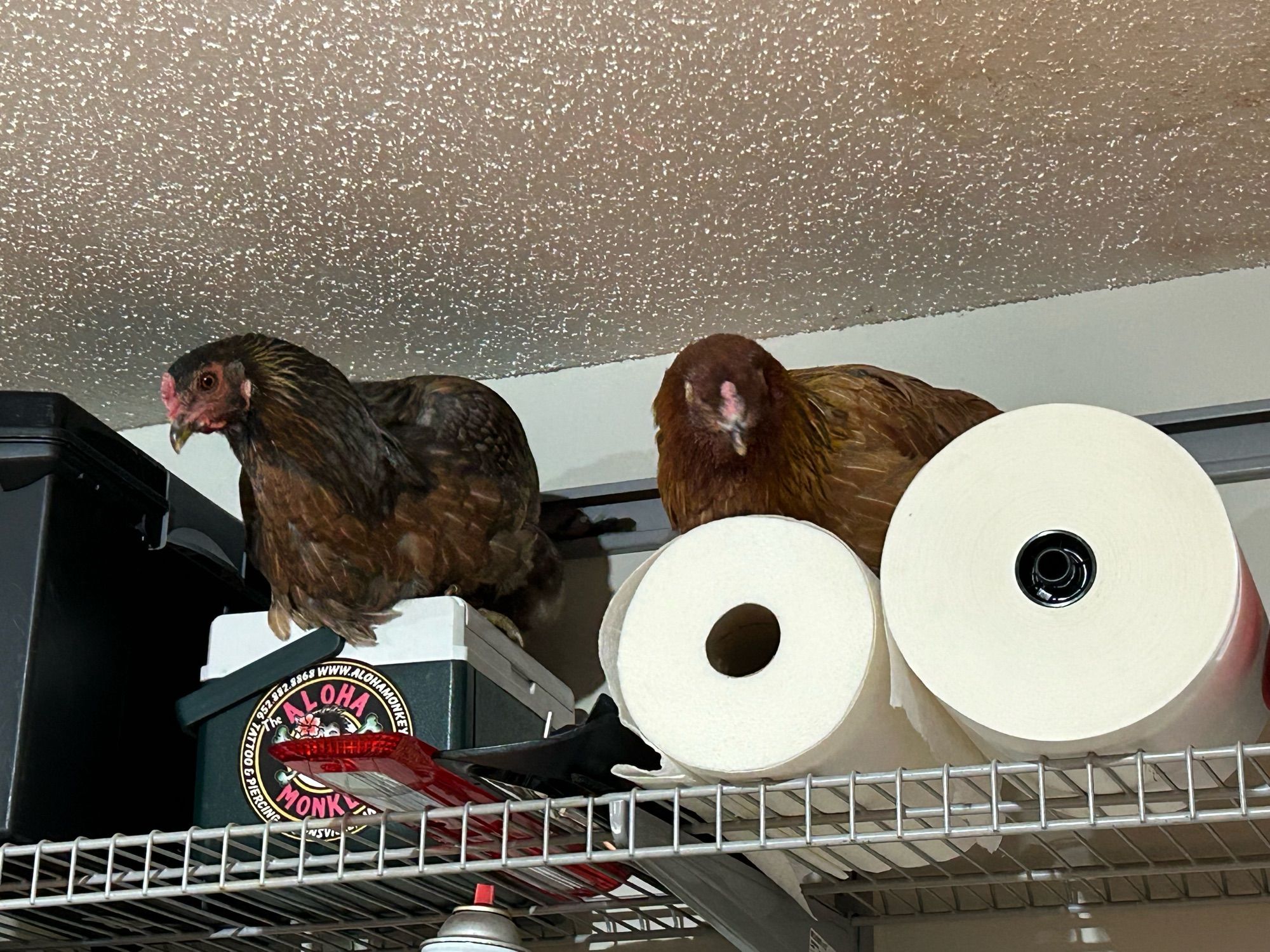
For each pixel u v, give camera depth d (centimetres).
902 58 93
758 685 72
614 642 79
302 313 121
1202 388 111
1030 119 98
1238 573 66
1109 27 90
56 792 88
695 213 109
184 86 96
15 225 110
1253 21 89
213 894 91
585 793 79
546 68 95
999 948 98
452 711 88
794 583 74
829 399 93
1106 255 113
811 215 109
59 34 92
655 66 94
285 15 91
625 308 121
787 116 99
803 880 89
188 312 121
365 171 104
